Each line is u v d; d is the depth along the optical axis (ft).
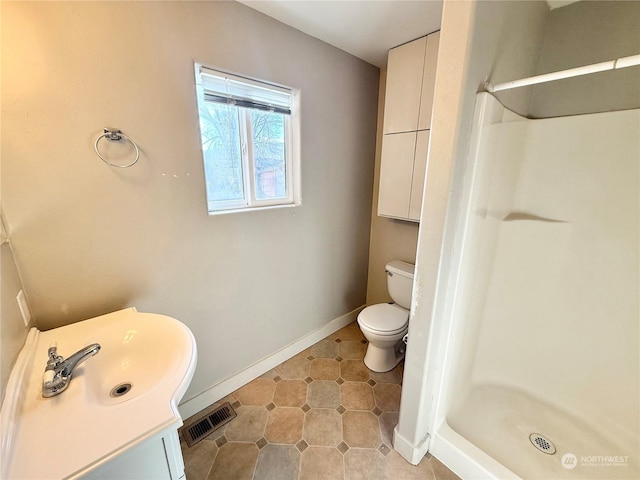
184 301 4.81
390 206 6.59
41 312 3.51
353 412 5.30
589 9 4.17
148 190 4.09
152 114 3.94
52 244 3.46
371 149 7.61
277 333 6.52
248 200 5.55
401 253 7.59
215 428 4.93
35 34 3.05
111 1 3.41
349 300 8.30
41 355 2.98
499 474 3.73
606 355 4.37
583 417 4.62
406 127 5.98
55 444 1.96
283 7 4.59
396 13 4.73
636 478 3.77
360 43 5.82
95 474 1.87
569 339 4.69
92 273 3.81
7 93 2.99
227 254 5.22
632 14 3.85
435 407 4.36
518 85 3.17
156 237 4.30
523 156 4.69
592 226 4.29
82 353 2.67
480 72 3.12
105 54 3.46
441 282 3.59
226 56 4.49
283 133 5.87
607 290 4.27
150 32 3.74
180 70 4.08
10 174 3.11
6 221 3.14
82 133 3.46
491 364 5.44
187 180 4.45
